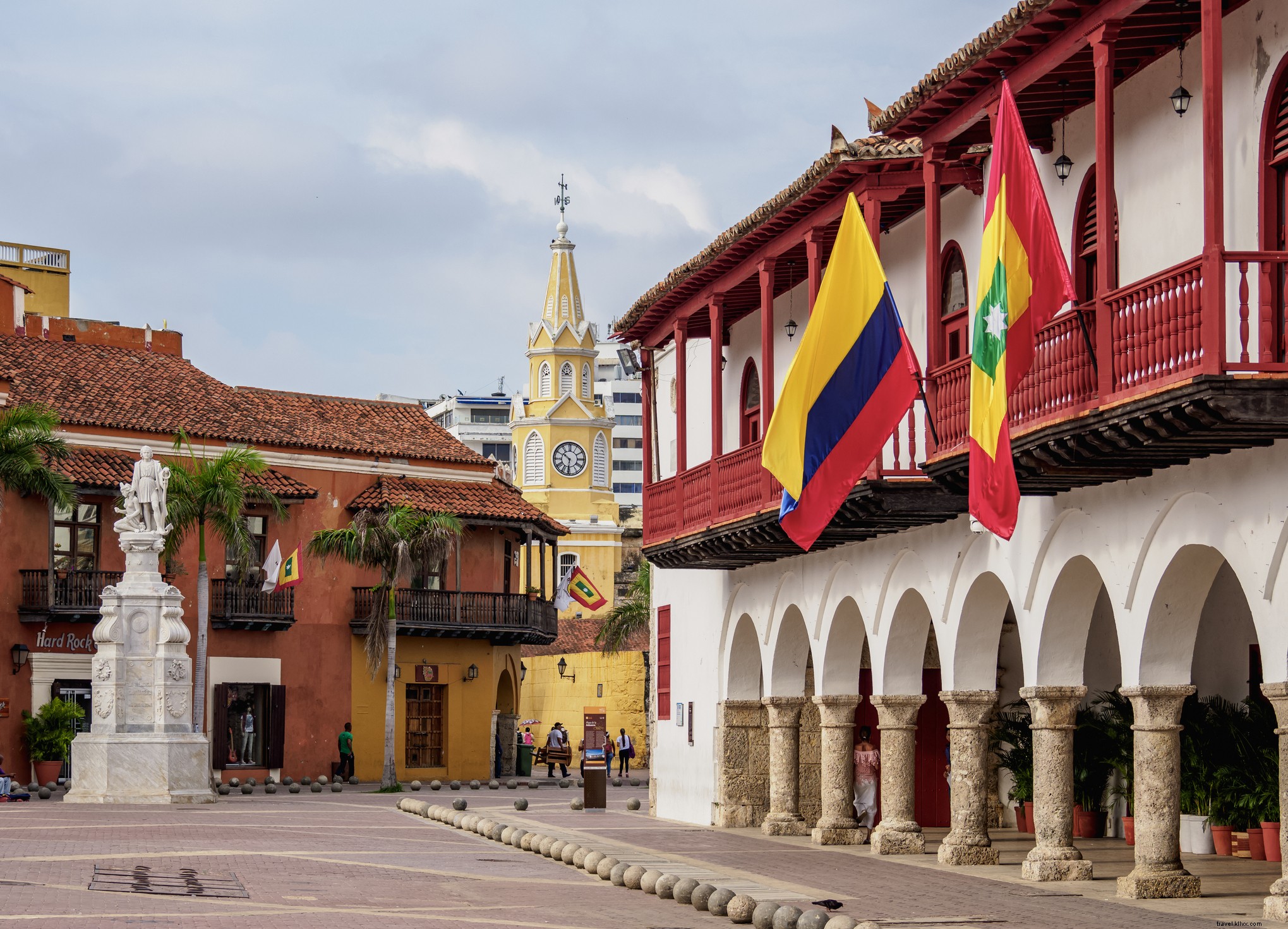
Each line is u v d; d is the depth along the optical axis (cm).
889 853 2130
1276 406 1309
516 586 5375
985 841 1973
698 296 2630
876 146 2011
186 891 1578
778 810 2547
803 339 1842
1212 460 1487
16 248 5975
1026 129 1850
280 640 4638
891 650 2175
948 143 1867
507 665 5284
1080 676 1780
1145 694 1585
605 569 8631
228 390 4969
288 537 4703
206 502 4022
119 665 3256
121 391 4653
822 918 1366
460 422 13888
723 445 2850
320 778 4438
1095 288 1770
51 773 4000
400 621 4762
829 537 2192
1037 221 1566
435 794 4128
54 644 4206
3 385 4222
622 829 2697
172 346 5456
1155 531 1575
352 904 1523
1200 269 1336
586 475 8944
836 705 2347
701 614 2883
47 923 1291
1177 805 1586
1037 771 1791
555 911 1521
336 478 4866
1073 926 1381
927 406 1842
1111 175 1515
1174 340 1370
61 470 4212
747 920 1472
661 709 3089
